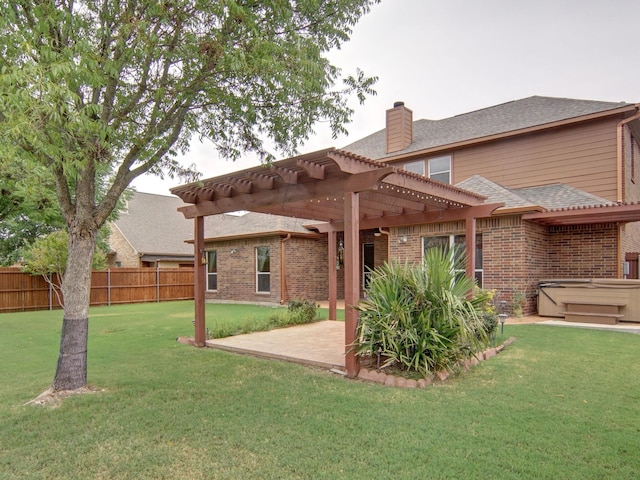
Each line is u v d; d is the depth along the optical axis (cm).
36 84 333
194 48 441
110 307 1591
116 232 2414
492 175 1387
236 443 337
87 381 513
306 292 1595
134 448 331
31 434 359
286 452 320
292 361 621
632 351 639
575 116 1205
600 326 862
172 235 2586
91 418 394
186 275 2033
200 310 759
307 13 505
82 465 306
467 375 524
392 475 284
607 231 1050
